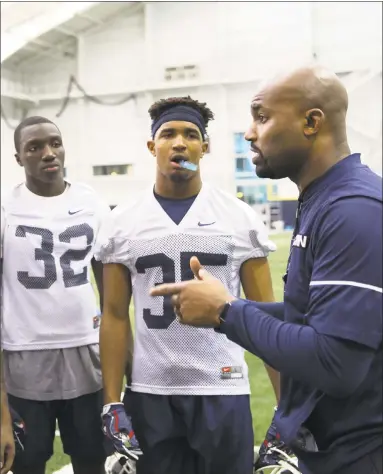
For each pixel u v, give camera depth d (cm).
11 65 721
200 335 117
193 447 116
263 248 124
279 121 78
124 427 114
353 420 75
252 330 74
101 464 146
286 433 79
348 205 71
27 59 725
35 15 694
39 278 139
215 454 116
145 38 682
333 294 68
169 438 117
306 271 77
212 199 125
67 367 139
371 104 608
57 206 146
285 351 70
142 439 118
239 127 637
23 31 698
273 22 630
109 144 708
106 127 709
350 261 68
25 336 138
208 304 77
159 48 678
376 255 67
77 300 142
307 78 77
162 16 673
